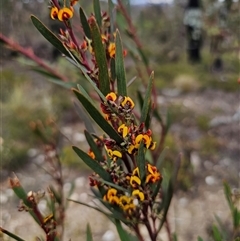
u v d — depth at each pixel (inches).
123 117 25.0
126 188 28.5
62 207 46.6
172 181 32.7
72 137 225.5
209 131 229.6
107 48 27.7
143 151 25.0
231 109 270.7
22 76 322.3
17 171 186.4
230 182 168.7
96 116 24.2
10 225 140.0
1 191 164.9
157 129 207.9
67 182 173.0
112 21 29.2
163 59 436.8
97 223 141.2
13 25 206.2
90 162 28.2
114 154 25.1
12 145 197.8
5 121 220.2
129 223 31.8
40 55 264.1
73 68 51.4
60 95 275.4
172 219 136.4
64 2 25.6
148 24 460.1
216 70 366.0
